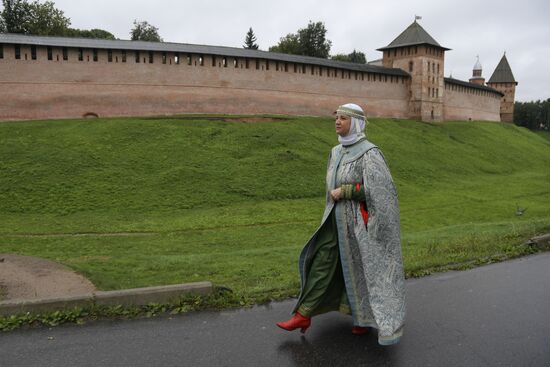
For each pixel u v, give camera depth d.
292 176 31.31
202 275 7.98
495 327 4.90
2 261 7.43
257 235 19.67
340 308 4.67
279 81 45.84
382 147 44.09
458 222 25.30
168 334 4.57
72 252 15.24
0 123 33.00
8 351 4.14
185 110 40.69
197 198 26.16
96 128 33.53
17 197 23.72
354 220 4.45
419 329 4.84
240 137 36.69
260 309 5.31
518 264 7.56
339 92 50.72
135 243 17.44
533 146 65.50
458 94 66.94
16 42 33.66
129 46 37.78
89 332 4.57
